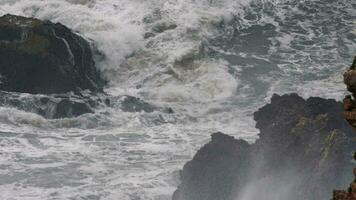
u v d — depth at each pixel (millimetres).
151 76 73438
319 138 42000
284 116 46094
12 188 44719
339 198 17172
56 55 68250
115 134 57719
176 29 80312
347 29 84312
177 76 72812
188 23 81312
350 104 17719
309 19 87625
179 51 76062
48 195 43688
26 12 84375
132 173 48375
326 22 86688
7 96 63406
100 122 60438
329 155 39812
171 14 82750
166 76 72938
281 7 90250
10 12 84438
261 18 87312
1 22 70438
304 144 42500
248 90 69688
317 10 89875
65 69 67562
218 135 46125
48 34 68812
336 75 71500
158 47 77625
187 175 43781
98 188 45250
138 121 61094
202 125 60781
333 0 92562
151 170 49062
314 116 45250
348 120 17750
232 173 42938
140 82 73062
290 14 88750
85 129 59250
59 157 51312
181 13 83125
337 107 46500
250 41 81812
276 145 43625
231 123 61312
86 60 72750
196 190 42719
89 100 63875
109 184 46062
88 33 78500
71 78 67375
